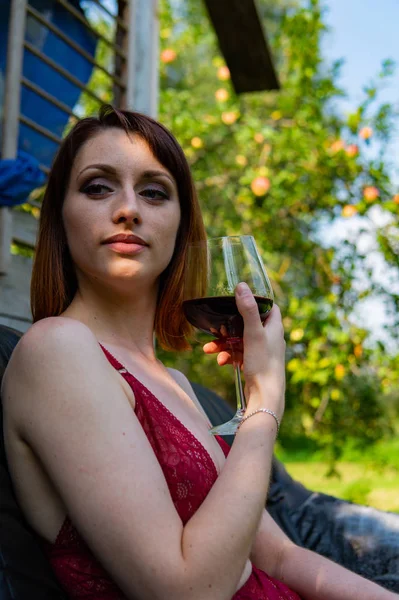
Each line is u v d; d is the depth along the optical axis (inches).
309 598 64.0
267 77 173.3
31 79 127.8
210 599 43.3
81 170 57.1
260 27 157.6
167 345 70.2
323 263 203.9
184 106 223.1
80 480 44.6
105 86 233.1
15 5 109.7
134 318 61.5
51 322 49.9
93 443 45.1
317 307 195.2
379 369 197.6
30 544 48.3
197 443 52.4
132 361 58.1
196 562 43.3
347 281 198.8
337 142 203.0
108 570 44.5
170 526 44.3
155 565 42.8
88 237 56.2
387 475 312.5
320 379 185.9
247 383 56.7
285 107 216.8
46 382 46.9
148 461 45.9
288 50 229.1
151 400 52.2
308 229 222.5
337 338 185.0
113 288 57.9
